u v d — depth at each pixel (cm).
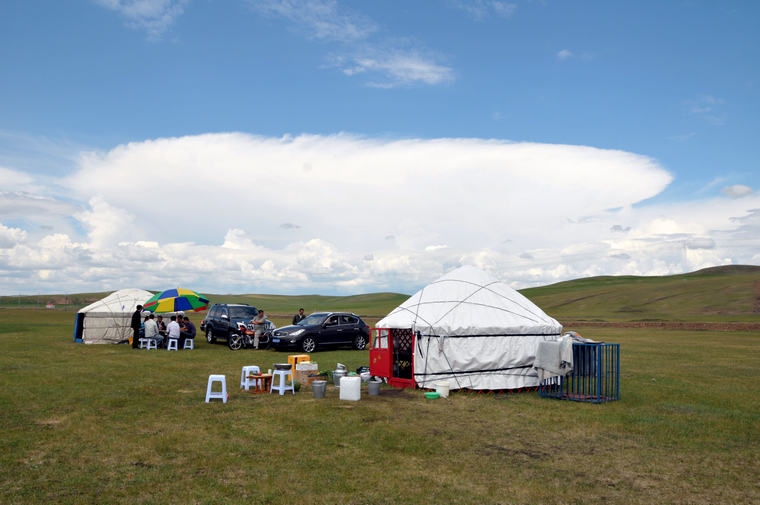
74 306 13650
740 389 1231
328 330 2084
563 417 898
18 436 706
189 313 8031
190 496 509
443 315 1245
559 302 9556
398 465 618
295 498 509
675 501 523
